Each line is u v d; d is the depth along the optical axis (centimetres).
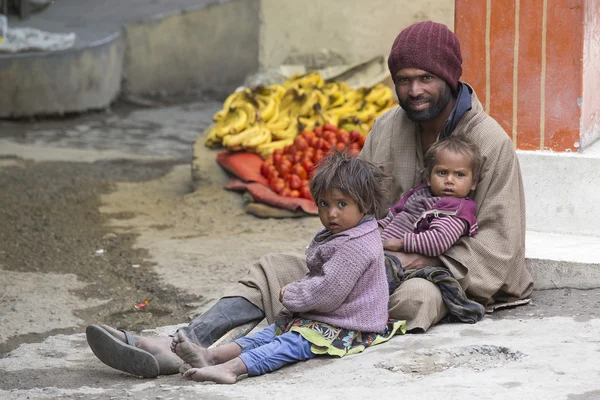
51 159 2267
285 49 2222
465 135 995
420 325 920
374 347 890
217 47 3459
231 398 764
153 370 876
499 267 970
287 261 973
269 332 913
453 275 955
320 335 877
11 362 983
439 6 2097
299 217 1658
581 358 792
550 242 1150
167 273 1378
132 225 1667
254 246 1503
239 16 3497
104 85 3050
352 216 889
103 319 1212
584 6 1159
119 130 2758
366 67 2120
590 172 1162
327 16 2175
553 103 1191
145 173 2127
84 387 852
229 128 1872
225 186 1802
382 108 1983
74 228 1655
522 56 1197
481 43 1216
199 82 3434
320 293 873
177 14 3356
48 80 2820
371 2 2134
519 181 1006
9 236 1603
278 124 1903
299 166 1708
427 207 973
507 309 1020
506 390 719
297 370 859
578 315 968
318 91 1936
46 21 3309
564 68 1180
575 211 1178
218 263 1417
